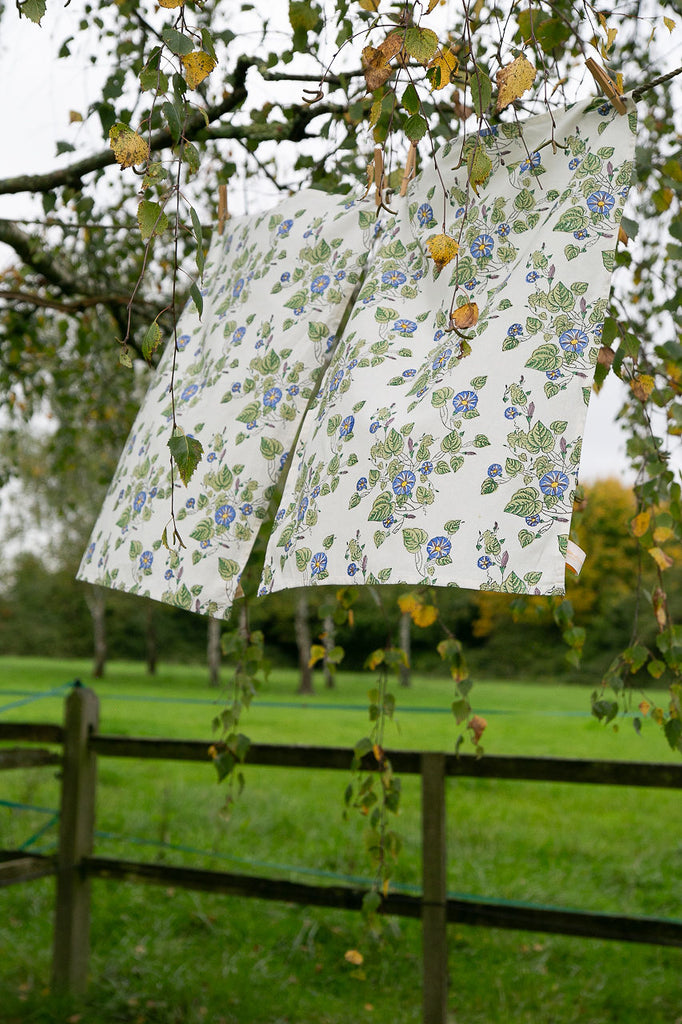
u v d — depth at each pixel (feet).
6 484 16.37
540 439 4.82
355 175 8.27
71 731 10.52
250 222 7.72
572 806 22.95
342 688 80.79
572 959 12.23
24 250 10.94
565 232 5.22
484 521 4.82
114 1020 9.73
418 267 5.99
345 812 8.04
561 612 7.61
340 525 5.29
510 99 4.84
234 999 10.53
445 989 8.70
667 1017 10.46
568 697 63.31
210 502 6.49
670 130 9.71
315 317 6.63
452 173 6.02
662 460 7.17
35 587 109.50
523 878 15.51
